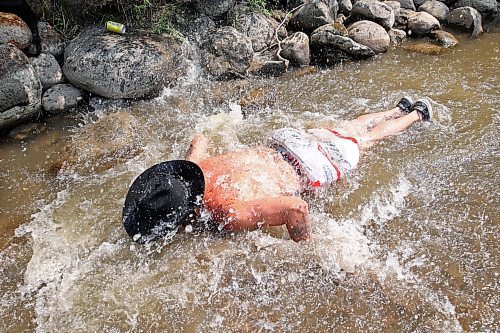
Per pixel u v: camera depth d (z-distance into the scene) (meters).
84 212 4.15
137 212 3.59
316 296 3.42
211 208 3.72
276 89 5.59
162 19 5.81
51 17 5.69
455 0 7.28
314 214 4.00
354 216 3.99
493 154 4.49
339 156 4.25
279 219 3.63
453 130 4.79
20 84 4.92
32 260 3.79
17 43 5.24
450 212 3.98
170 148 4.77
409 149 4.59
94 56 5.28
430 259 3.63
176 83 5.63
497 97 5.25
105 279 3.61
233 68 5.73
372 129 4.70
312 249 3.68
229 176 3.83
